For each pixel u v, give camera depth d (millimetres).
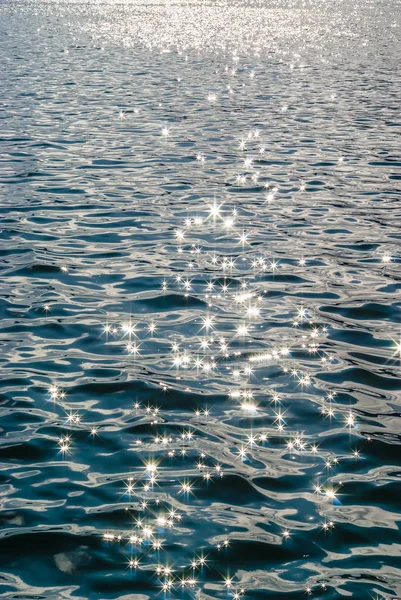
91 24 79438
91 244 13133
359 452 6887
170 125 24875
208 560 5492
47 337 9359
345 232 14016
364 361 8805
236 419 7465
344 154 20875
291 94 32469
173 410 7621
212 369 8539
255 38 65250
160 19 90312
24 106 28000
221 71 41125
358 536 5746
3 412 7504
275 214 15180
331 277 11664
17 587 5215
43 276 11539
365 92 33125
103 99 30141
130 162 19625
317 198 16422
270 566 5434
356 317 10133
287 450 6926
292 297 10828
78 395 7891
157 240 13422
